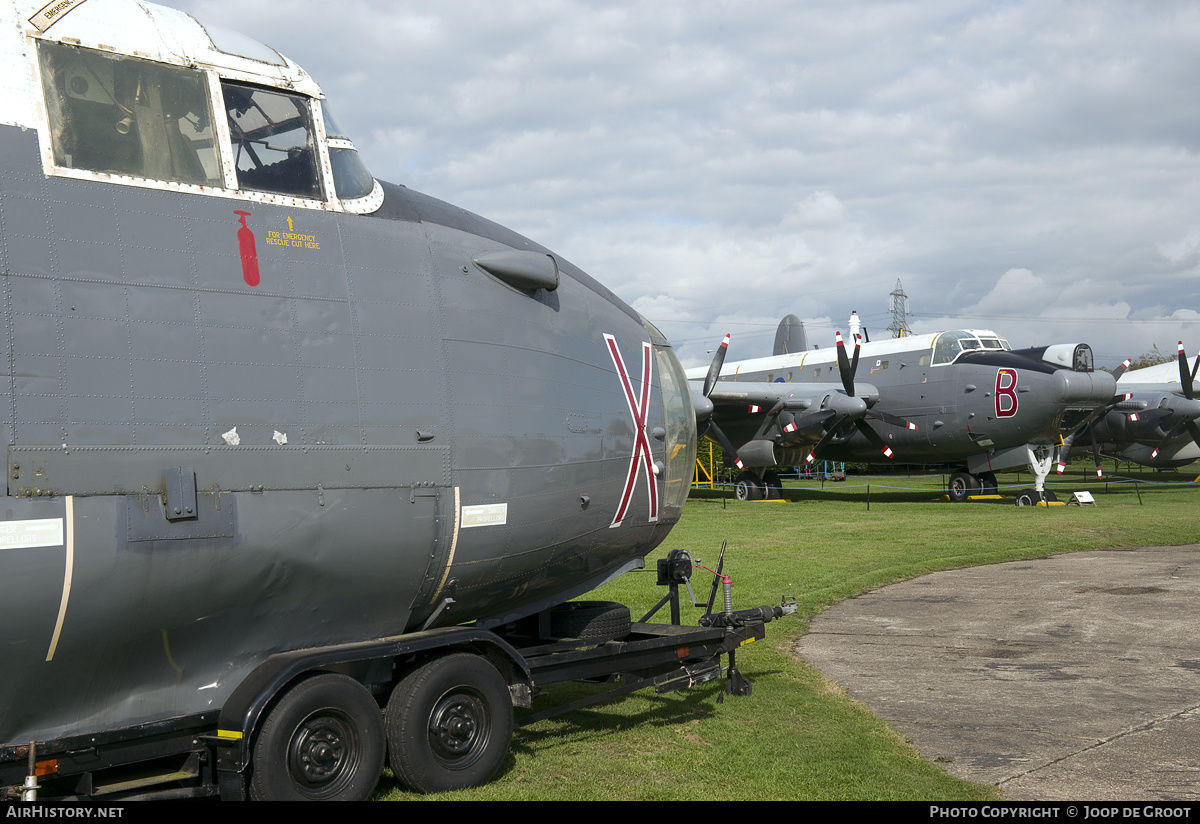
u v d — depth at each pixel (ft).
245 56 19.11
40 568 14.87
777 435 108.47
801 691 29.43
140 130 17.33
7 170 15.64
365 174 20.98
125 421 15.96
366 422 18.93
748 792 20.22
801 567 55.26
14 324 15.16
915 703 28.04
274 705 17.21
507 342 21.99
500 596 22.79
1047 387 92.12
